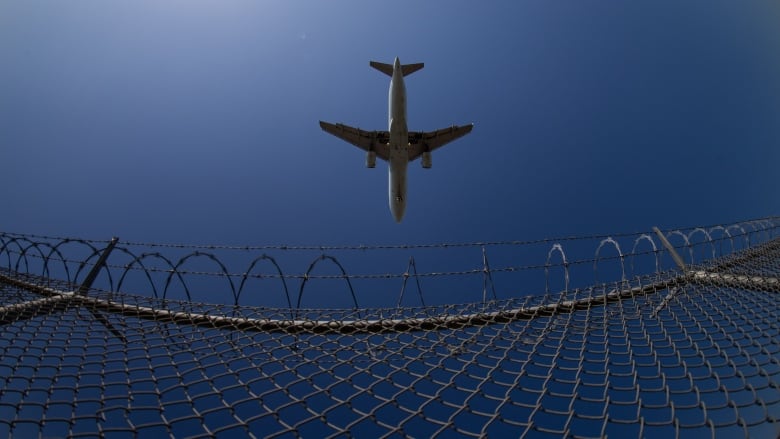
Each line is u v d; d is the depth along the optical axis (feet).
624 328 22.86
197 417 15.40
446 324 24.68
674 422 14.11
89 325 24.38
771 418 13.97
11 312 24.32
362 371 19.47
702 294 26.13
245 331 25.04
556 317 24.94
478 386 17.39
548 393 16.55
